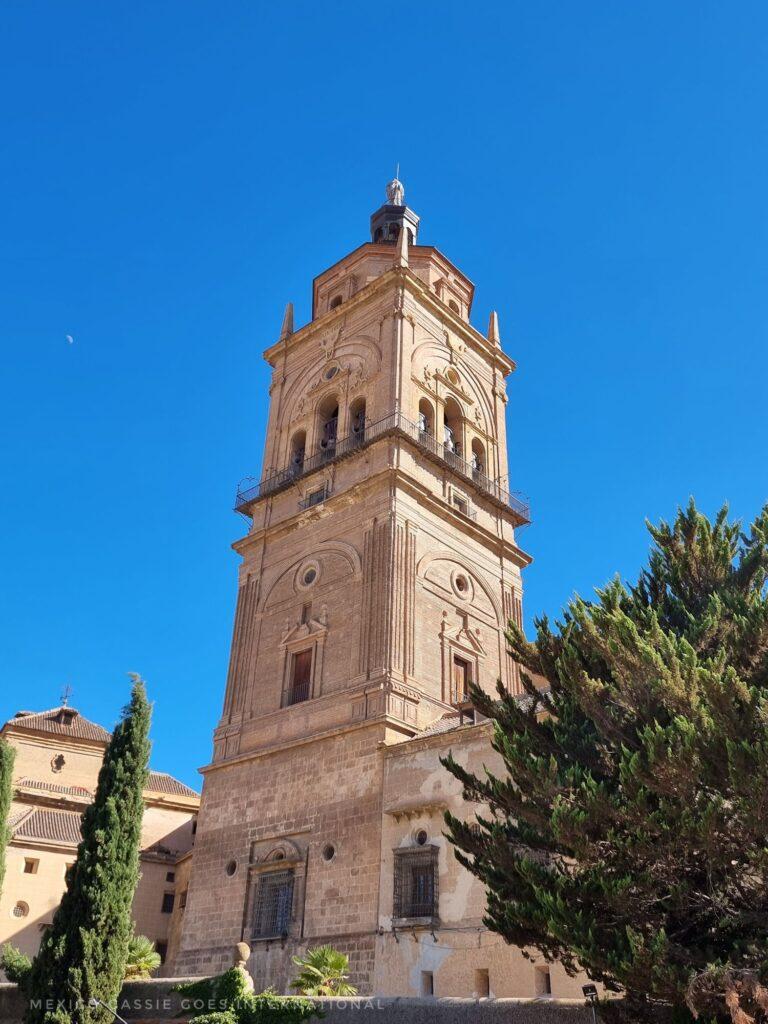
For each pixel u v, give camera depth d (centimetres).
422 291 4544
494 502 4328
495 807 1981
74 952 2397
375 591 3578
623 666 1736
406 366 4253
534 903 1762
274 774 3456
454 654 3697
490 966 2486
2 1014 2430
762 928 1588
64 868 4509
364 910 2872
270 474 4522
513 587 4169
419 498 3862
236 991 2186
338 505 3966
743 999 1420
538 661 2111
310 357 4769
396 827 2942
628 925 1538
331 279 5112
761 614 1747
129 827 2634
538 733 1969
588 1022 1734
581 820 1593
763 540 2019
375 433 4050
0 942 4194
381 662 3375
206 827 3578
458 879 2698
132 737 2753
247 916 3216
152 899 4728
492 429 4706
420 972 2634
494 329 5100
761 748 1480
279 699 3684
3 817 2981
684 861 1617
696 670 1617
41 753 5397
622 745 1639
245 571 4244
